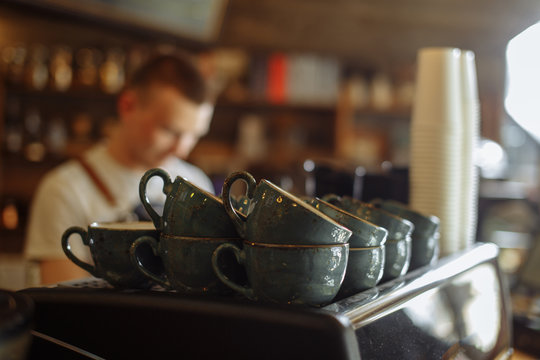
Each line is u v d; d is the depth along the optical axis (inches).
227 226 24.3
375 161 154.7
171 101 68.9
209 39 139.7
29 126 124.3
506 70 164.6
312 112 155.5
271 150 150.3
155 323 22.8
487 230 78.1
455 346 28.5
